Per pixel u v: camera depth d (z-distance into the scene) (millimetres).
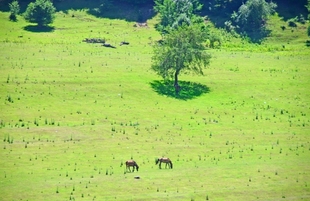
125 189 177125
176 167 197625
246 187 182000
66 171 191625
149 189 177625
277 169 198250
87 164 198750
